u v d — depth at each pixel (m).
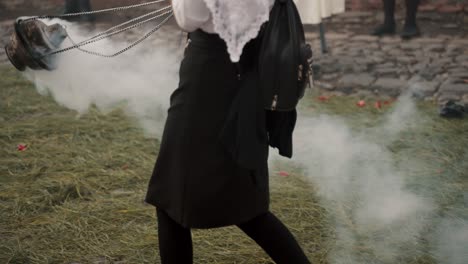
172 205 2.07
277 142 2.11
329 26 7.23
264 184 2.00
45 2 8.62
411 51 6.12
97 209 3.10
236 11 1.82
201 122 1.97
